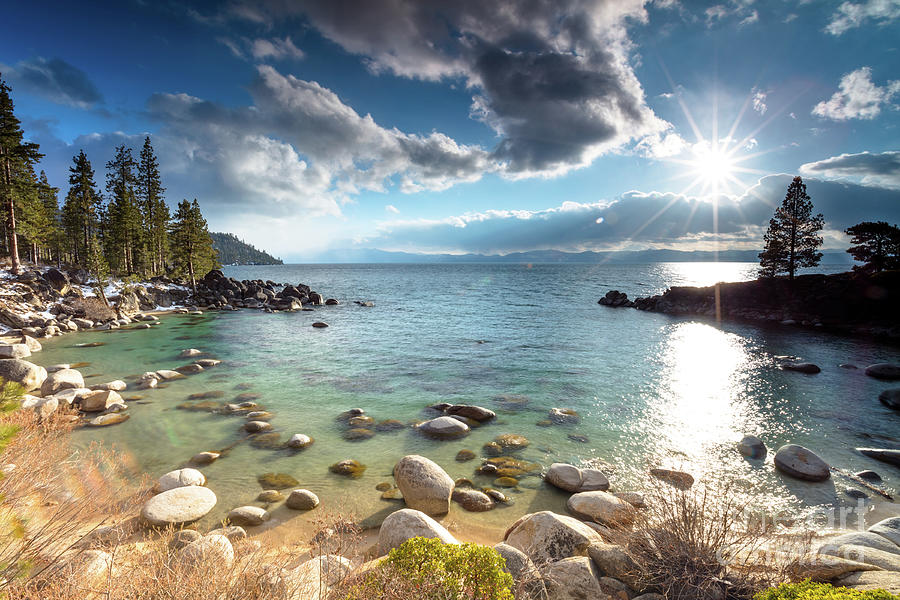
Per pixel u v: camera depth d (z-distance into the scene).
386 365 23.80
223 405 16.62
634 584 5.83
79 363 23.48
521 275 160.12
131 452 12.16
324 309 53.41
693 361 25.00
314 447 12.91
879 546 6.73
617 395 18.44
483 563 4.49
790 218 54.12
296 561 7.09
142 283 58.12
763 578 5.31
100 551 5.58
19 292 39.00
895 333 34.59
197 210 70.81
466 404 17.08
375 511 9.43
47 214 65.25
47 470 6.45
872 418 15.72
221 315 48.28
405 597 4.08
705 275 168.38
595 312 50.34
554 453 12.69
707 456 12.50
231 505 9.56
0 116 46.16
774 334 35.84
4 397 3.97
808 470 11.10
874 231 49.62
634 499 9.62
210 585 4.23
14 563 4.12
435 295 73.69
